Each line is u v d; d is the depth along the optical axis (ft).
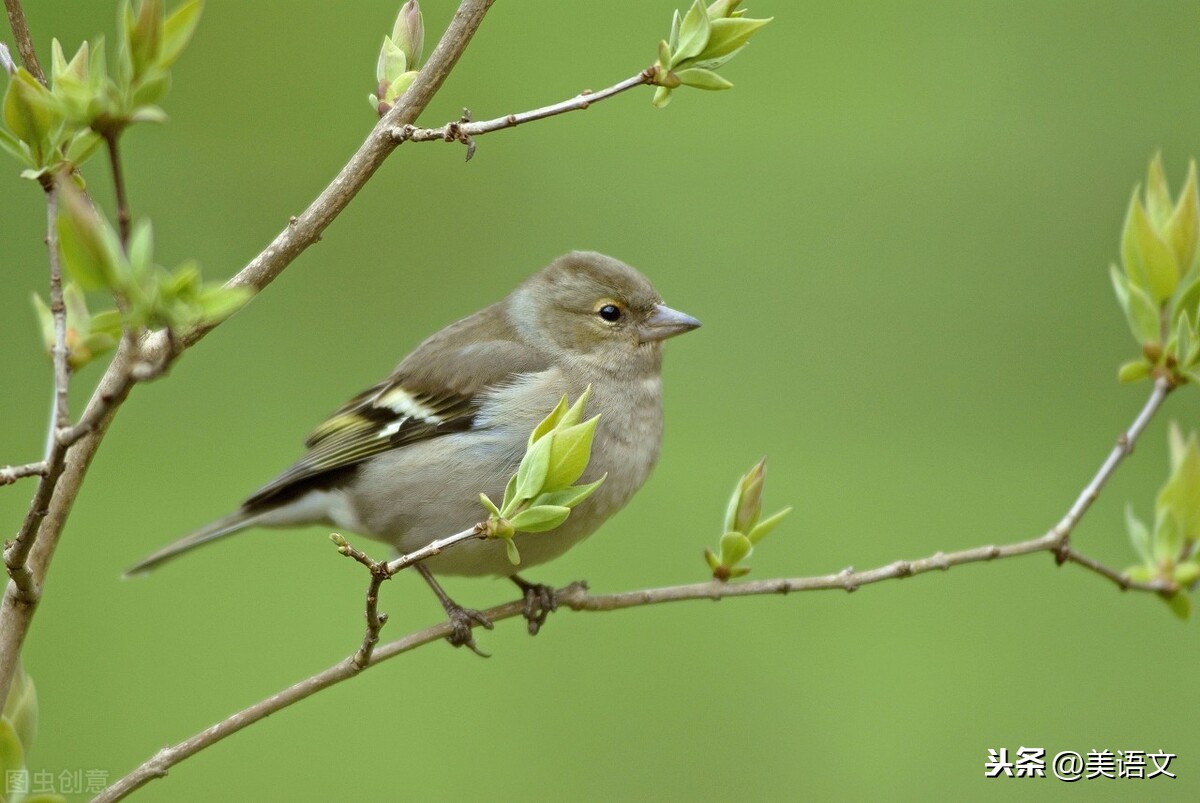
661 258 42.29
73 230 11.53
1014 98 43.88
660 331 27.48
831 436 40.52
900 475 39.63
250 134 41.65
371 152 16.88
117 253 11.68
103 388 15.43
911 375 41.60
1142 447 41.14
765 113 43.42
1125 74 43.62
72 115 12.11
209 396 40.24
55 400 13.42
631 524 37.52
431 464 26.20
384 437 26.81
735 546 21.27
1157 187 21.02
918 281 42.19
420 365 27.45
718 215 42.88
